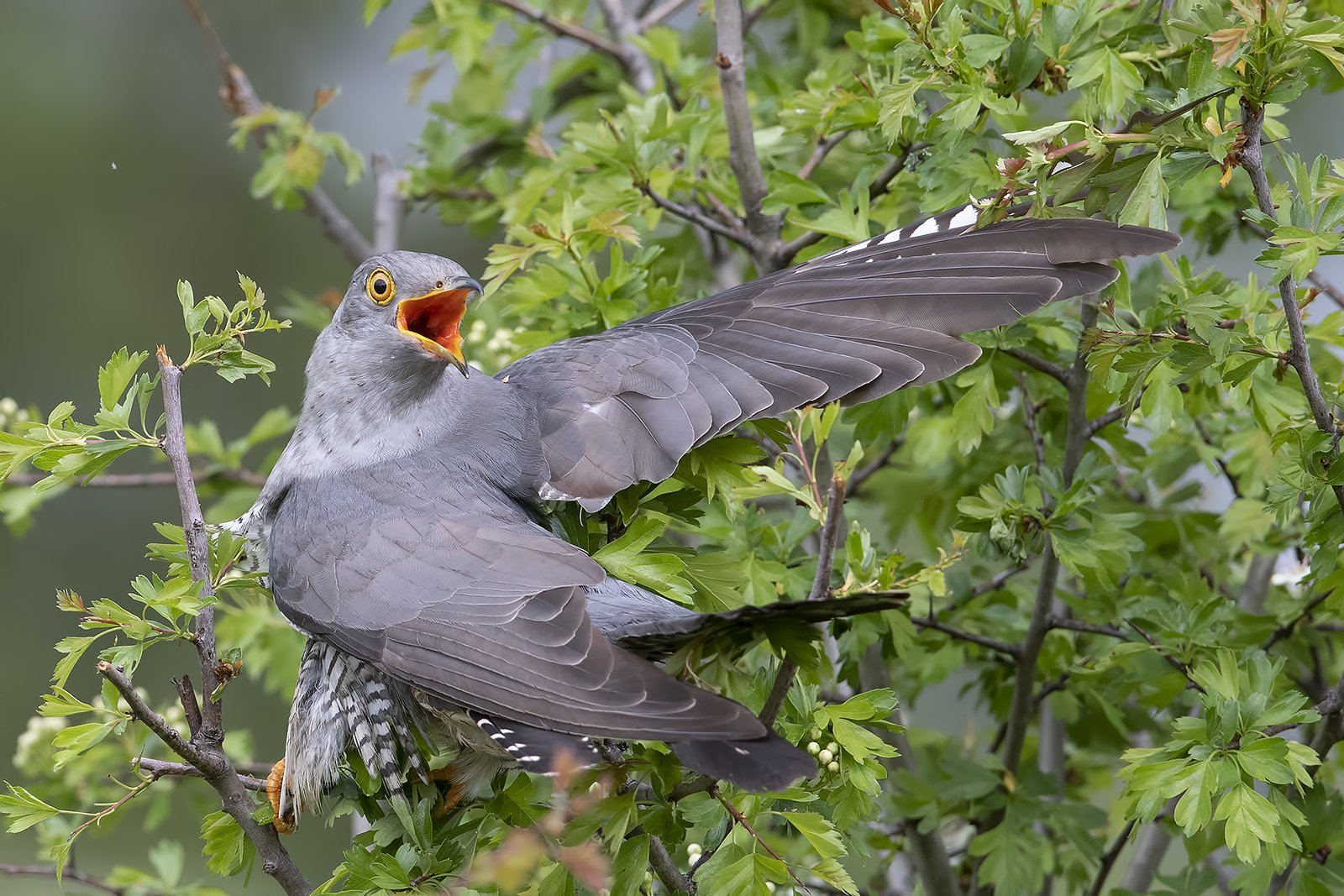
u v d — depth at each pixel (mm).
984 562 10609
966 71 7195
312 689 6543
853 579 6516
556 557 6156
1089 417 9305
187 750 6180
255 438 11125
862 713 6328
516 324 10727
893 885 9836
